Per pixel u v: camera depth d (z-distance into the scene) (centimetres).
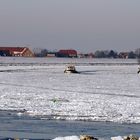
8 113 4622
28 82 9025
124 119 4359
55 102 5534
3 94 6425
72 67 12812
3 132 3497
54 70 14062
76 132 3588
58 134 3466
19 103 5428
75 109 4950
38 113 4634
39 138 3241
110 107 5172
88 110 4888
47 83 8850
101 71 14288
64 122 4106
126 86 8506
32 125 3891
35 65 18225
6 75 11112
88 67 17600
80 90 7362
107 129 3772
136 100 5947
